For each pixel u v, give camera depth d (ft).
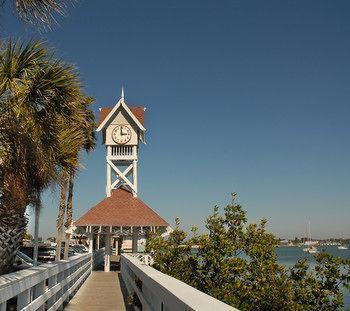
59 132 32.63
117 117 111.24
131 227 102.12
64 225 84.64
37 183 30.94
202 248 39.01
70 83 29.89
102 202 106.93
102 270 104.32
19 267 50.06
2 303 17.43
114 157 111.04
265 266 35.70
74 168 35.63
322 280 34.83
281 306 34.12
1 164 28.09
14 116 28.25
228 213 40.11
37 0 19.74
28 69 28.63
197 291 15.05
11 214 30.89
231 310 11.06
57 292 35.06
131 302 35.29
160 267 40.01
